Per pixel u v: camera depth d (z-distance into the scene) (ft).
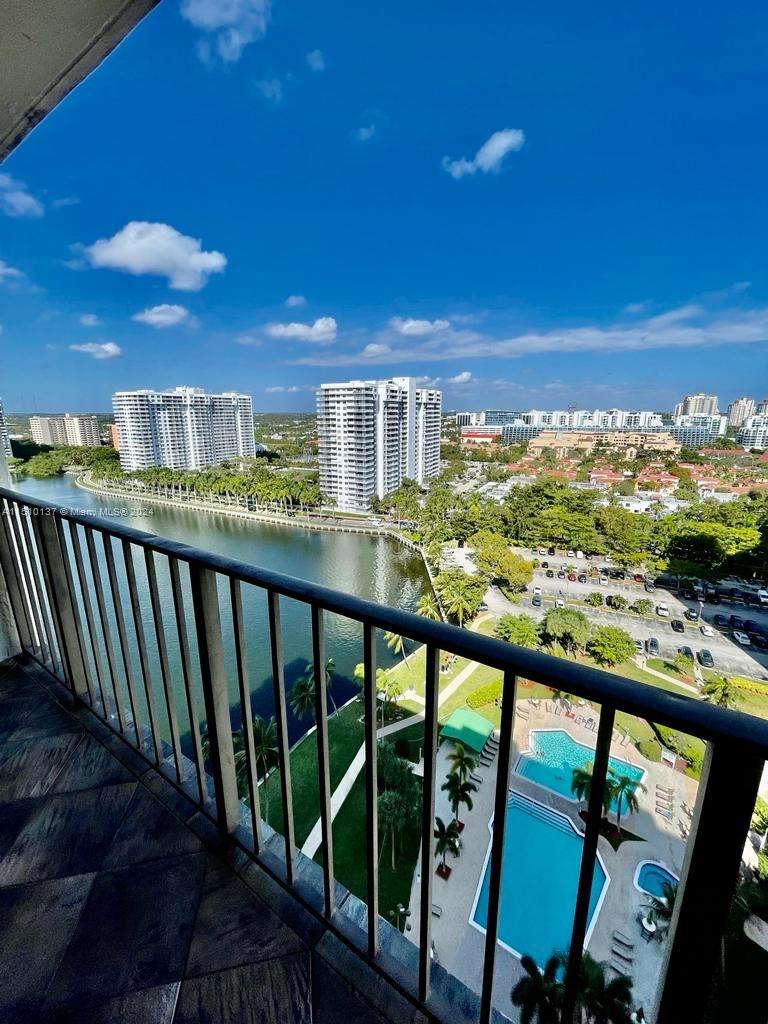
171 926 3.67
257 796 4.01
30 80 4.52
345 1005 3.15
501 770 2.29
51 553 6.01
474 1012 3.01
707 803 1.76
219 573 3.61
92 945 3.56
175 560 4.04
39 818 4.66
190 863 4.17
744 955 1.85
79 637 6.23
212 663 4.00
